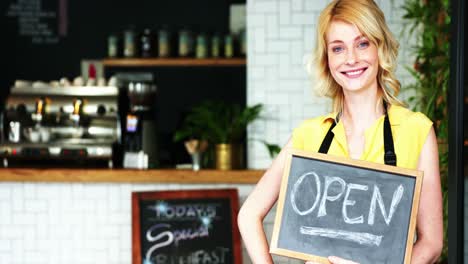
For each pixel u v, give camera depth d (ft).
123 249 13.43
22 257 13.52
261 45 13.74
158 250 12.26
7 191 13.42
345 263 6.05
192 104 19.58
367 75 6.29
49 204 13.41
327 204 6.26
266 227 13.24
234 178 13.16
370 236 6.10
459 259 7.24
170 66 19.54
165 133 19.07
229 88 19.56
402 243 6.02
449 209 7.35
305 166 6.39
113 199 13.35
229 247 12.37
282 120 13.79
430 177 6.27
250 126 13.83
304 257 6.22
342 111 6.78
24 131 14.05
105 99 14.17
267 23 13.71
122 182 13.26
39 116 14.01
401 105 6.62
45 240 13.47
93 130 14.05
